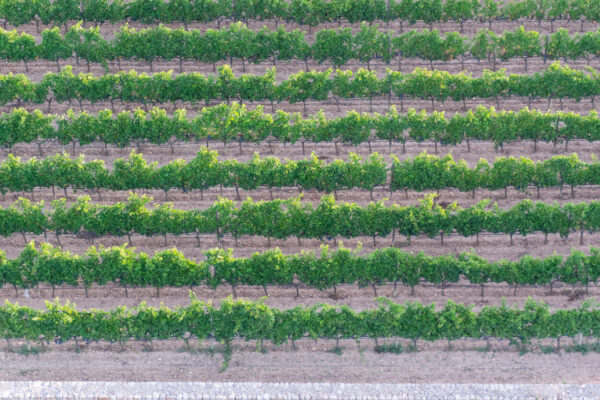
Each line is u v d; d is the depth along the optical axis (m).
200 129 82.69
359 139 83.06
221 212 75.88
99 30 95.75
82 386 69.50
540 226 75.81
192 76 85.31
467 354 71.69
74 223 76.12
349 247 79.44
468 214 75.38
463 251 76.75
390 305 69.19
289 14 93.69
